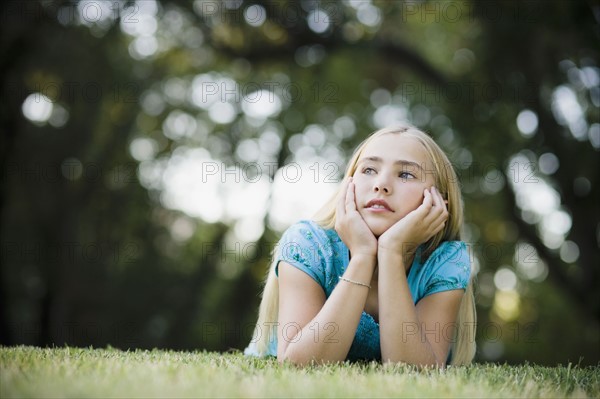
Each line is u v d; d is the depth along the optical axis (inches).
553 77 517.3
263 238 668.1
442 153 138.5
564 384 96.7
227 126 695.7
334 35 561.6
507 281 680.4
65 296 572.1
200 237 714.8
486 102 537.6
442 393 77.3
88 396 67.2
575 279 562.3
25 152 539.5
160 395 68.4
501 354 708.7
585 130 533.6
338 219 126.8
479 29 529.7
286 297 127.8
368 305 133.9
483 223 622.8
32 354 105.0
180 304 673.0
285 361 112.0
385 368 100.4
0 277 528.1
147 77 616.1
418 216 124.1
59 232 562.3
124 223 649.6
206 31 570.3
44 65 522.6
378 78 625.9
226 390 71.8
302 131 675.4
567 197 532.4
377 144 131.6
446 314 129.6
